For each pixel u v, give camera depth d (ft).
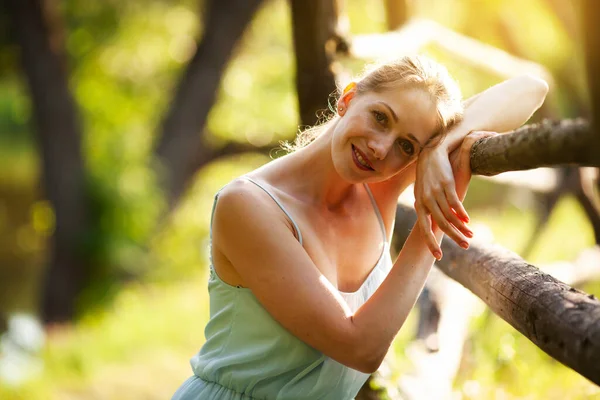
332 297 8.08
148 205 50.70
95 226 49.83
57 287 49.47
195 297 45.60
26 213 78.13
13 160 87.71
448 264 10.38
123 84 62.75
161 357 33.78
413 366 12.48
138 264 50.26
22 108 75.00
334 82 14.14
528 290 7.62
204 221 58.18
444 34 20.51
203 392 9.12
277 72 59.88
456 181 8.54
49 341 37.70
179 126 53.36
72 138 50.06
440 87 8.26
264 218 8.18
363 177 8.29
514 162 7.23
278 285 8.09
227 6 52.75
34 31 49.08
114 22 61.62
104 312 47.24
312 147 8.82
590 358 6.24
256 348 8.65
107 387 29.73
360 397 11.66
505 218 40.04
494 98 9.45
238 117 57.77
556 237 30.45
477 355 14.76
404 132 8.13
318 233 8.70
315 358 8.63
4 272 65.77
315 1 13.83
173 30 62.69
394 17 20.40
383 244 9.51
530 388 14.33
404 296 8.18
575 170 22.39
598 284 18.60
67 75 50.44
